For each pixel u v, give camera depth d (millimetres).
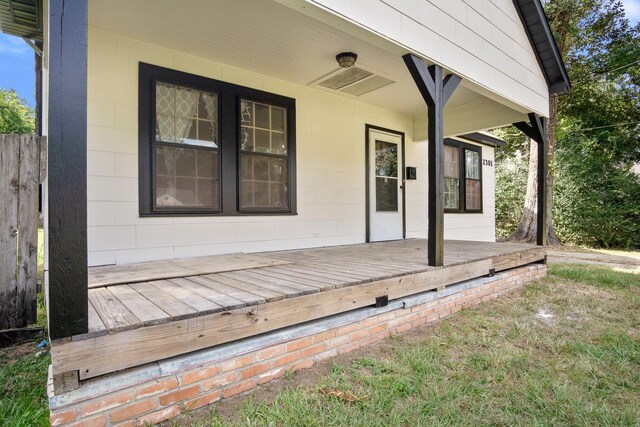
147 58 3701
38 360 2574
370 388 2146
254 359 2143
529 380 2309
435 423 1829
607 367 2541
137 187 3641
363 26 2732
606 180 10742
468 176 8258
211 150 4121
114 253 3518
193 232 4004
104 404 1649
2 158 2920
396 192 6406
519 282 4914
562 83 5535
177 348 1842
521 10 4906
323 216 5250
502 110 5758
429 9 3359
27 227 2998
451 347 2828
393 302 3059
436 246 3426
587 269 6363
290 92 4840
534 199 10938
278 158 4727
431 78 3385
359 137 5766
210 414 1881
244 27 3422
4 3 3465
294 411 1874
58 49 1535
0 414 1916
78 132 1578
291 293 2309
